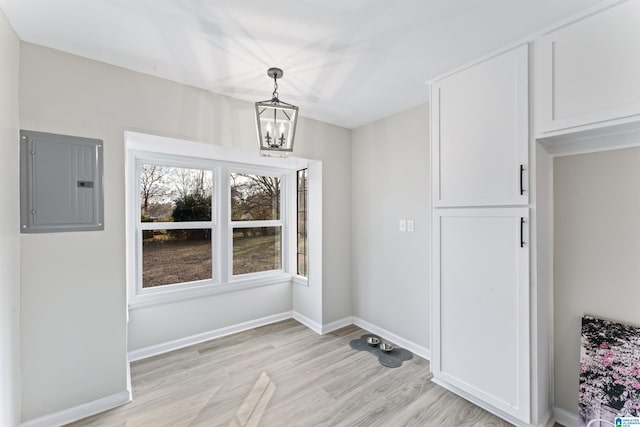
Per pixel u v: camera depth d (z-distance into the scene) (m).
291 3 1.39
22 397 1.67
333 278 3.22
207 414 1.87
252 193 3.45
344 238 3.32
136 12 1.46
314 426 1.76
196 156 2.90
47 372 1.74
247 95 2.45
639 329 1.52
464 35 1.64
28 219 1.69
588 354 1.67
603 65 1.39
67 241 1.81
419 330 2.66
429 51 1.79
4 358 1.47
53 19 1.50
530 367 1.67
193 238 3.02
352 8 1.42
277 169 3.57
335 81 2.20
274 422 1.80
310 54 1.84
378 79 2.16
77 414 1.82
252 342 2.91
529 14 1.46
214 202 3.16
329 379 2.26
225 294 3.11
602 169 1.66
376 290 3.09
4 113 1.48
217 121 2.40
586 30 1.44
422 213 2.62
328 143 3.16
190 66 1.99
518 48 1.68
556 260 1.83
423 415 1.86
